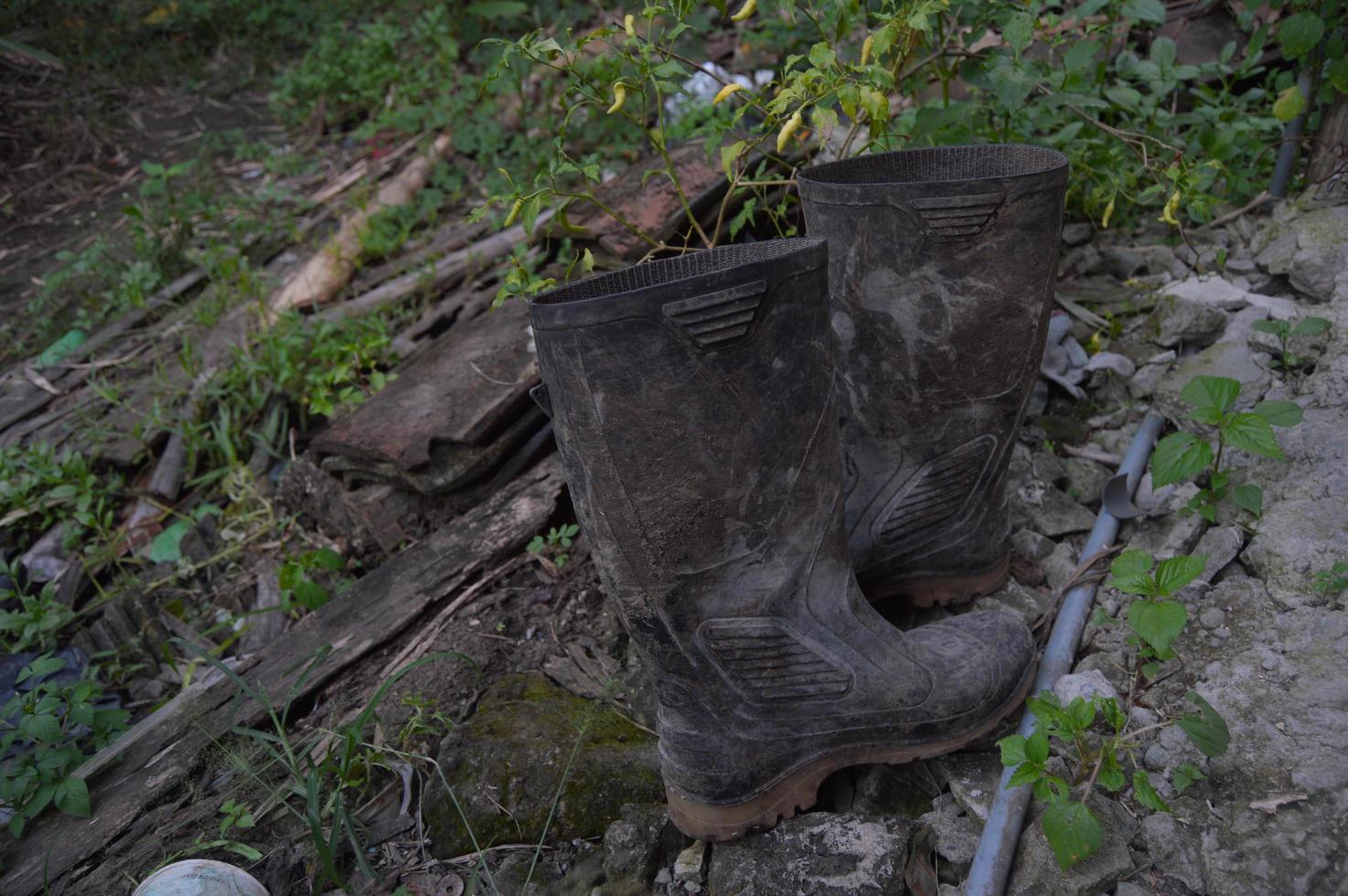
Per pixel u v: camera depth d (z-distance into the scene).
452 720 1.92
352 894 1.62
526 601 2.18
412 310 3.31
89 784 1.93
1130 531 2.02
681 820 1.57
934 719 1.57
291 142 4.84
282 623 2.43
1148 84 2.99
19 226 4.46
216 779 1.88
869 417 1.83
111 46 5.63
